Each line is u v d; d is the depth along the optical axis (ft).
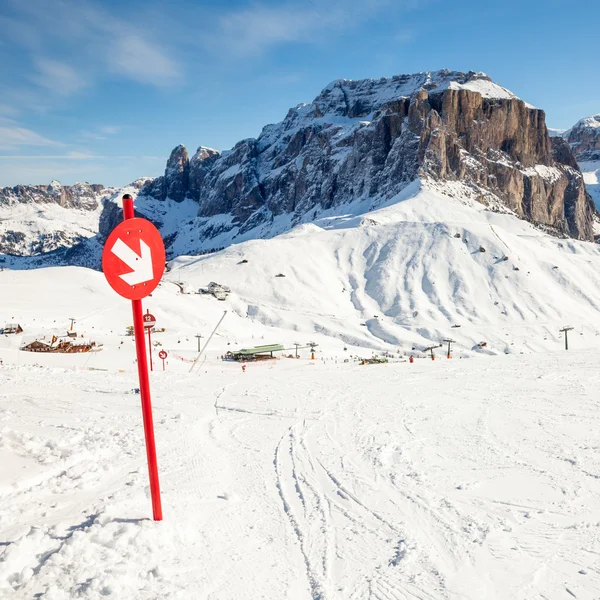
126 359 130.21
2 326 221.87
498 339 379.96
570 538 20.77
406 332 401.29
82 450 30.58
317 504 24.64
